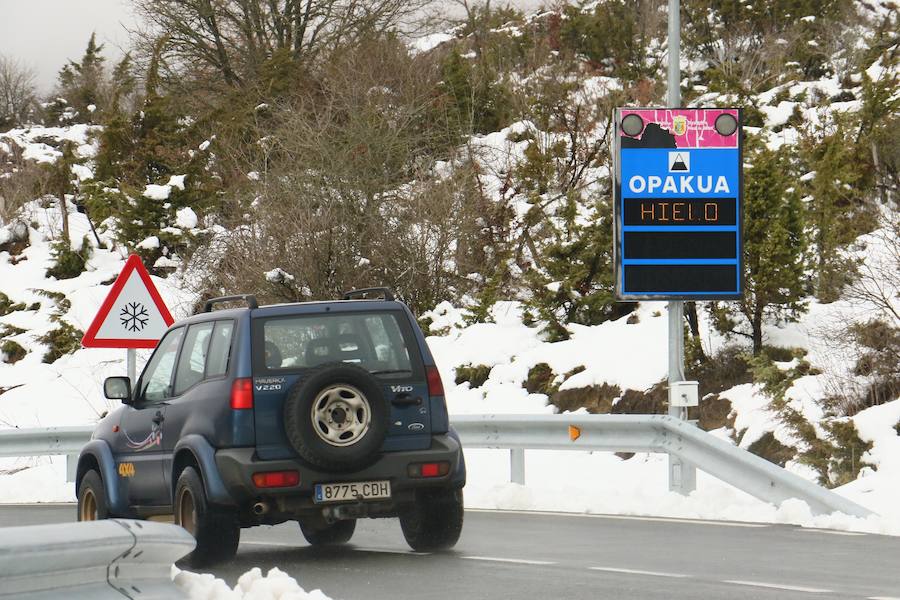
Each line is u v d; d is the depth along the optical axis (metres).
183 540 7.01
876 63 49.03
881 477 19.98
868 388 23.81
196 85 55.06
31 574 6.32
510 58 55.50
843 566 13.20
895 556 13.93
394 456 14.27
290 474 13.96
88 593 6.60
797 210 26.62
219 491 13.99
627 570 13.15
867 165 33.91
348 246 33.84
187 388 15.18
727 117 22.09
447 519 14.95
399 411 14.45
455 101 45.03
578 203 38.88
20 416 36.28
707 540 15.59
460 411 28.69
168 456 15.18
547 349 29.81
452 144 41.22
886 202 33.78
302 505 14.05
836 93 47.47
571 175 40.28
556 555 14.55
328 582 12.90
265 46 54.19
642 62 55.38
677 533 16.39
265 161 35.56
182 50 55.16
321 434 13.88
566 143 41.84
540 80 47.62
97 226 47.12
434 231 34.62
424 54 50.06
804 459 21.77
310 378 13.91
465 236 35.00
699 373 27.00
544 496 20.33
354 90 39.47
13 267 46.28
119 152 48.94
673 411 20.52
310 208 34.03
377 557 14.90
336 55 48.56
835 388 23.52
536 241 36.75
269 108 45.62
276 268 33.50
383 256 34.03
